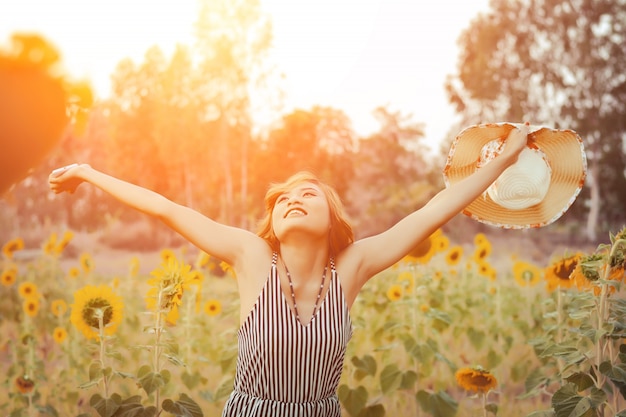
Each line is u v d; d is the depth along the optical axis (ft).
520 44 103.35
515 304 21.89
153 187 91.56
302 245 8.27
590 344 13.96
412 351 14.57
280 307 8.07
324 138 92.38
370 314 19.42
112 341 11.94
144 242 82.64
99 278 31.24
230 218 84.79
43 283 25.90
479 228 91.56
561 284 13.92
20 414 13.91
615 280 10.64
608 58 101.30
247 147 87.66
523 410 15.64
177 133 86.53
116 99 90.99
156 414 10.84
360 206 96.32
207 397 14.53
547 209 9.34
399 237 8.73
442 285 21.12
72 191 8.84
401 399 15.62
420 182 98.73
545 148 9.31
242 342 8.29
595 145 101.24
